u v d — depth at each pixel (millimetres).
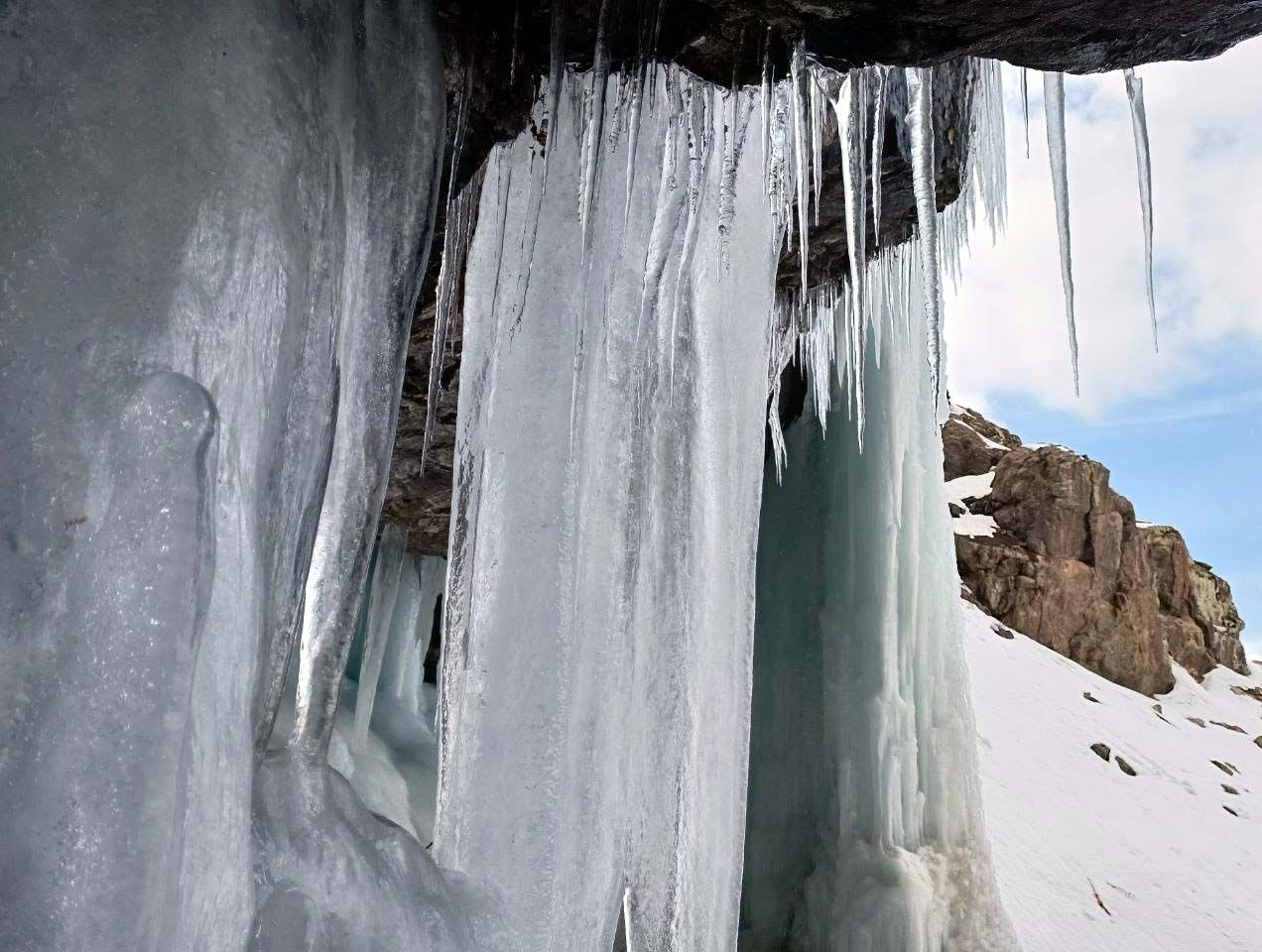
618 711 2943
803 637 7996
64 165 1498
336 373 1990
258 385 1701
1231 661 26188
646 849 3107
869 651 7484
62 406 1416
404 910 2039
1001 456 26031
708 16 2488
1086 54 2625
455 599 2854
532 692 2703
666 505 3268
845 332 6367
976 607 20828
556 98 2430
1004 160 5199
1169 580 25922
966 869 7457
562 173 2908
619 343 3104
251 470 1672
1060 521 22172
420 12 2225
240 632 1596
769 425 8453
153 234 1538
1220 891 12531
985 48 2568
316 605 2129
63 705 1313
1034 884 11078
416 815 5723
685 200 3143
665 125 3084
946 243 5871
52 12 1528
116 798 1290
